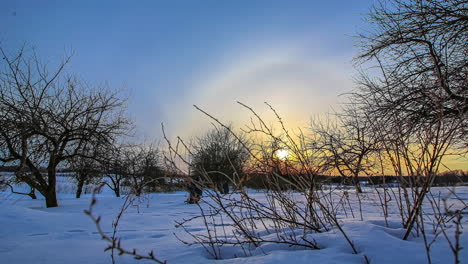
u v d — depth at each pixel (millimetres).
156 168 18984
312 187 2820
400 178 2635
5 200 10836
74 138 12016
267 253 2344
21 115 10320
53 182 11109
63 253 2807
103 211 7723
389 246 2055
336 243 2289
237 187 2840
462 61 7355
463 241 2107
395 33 8133
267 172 3029
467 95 4773
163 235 3791
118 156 13438
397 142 2656
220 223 4730
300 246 2412
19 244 3307
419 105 6094
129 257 2512
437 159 2408
